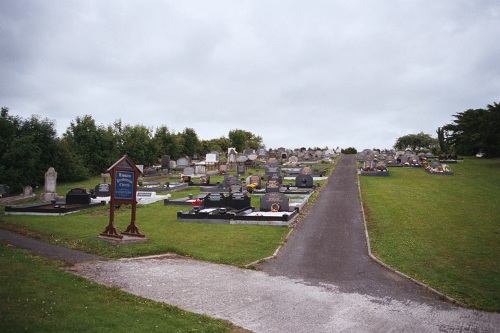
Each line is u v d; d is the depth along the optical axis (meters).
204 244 18.11
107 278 13.30
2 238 18.94
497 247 17.94
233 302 11.61
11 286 11.29
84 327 9.08
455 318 10.94
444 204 28.22
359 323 10.45
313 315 10.88
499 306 11.80
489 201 29.28
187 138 82.06
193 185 42.12
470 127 71.38
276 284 13.34
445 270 14.98
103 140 55.19
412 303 11.97
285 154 74.81
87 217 24.75
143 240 18.39
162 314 10.30
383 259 16.34
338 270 15.03
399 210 26.19
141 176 51.69
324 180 43.25
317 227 21.95
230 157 63.66
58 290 11.37
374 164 51.88
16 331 8.58
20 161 39.50
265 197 25.81
